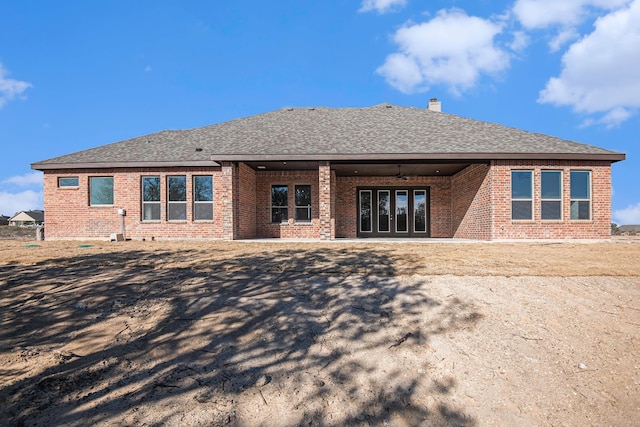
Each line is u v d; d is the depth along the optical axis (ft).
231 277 20.65
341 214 59.57
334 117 59.77
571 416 10.89
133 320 15.35
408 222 59.41
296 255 27.94
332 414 10.66
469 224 50.75
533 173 43.78
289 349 13.67
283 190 56.03
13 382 11.12
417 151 43.50
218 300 17.29
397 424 10.43
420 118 57.26
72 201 50.60
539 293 18.83
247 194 51.70
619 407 11.26
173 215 49.78
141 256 26.63
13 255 26.35
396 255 28.32
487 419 10.74
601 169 44.09
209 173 49.26
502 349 14.02
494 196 43.50
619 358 13.61
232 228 45.70
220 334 14.48
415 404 11.23
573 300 18.08
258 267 22.76
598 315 16.65
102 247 32.96
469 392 11.79
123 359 12.67
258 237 55.21
